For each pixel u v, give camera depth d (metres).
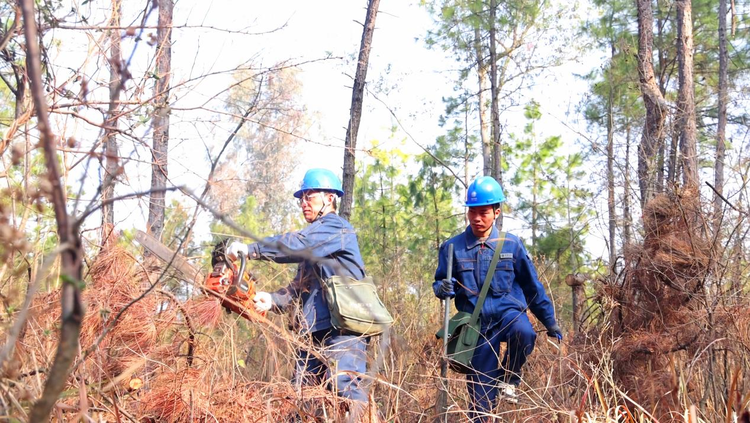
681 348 4.99
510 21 17.14
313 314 4.65
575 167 19.12
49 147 1.47
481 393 5.04
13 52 3.68
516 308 5.27
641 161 7.85
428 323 7.06
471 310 5.34
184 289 4.34
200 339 4.08
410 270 9.34
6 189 2.86
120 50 3.68
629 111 15.52
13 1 3.41
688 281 5.21
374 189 18.45
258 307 4.35
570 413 4.18
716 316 4.88
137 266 4.12
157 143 4.57
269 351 4.24
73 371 3.17
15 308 3.11
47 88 3.63
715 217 5.54
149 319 3.85
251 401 3.81
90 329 3.65
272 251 4.48
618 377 5.07
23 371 3.14
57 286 3.62
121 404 3.44
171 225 4.43
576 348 5.39
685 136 11.00
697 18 19.55
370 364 4.81
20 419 2.49
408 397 4.79
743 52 20.00
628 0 18.56
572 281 6.39
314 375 4.27
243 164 4.64
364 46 8.38
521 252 5.34
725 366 4.74
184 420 3.59
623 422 4.38
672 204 5.48
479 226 5.37
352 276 4.64
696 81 19.81
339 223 4.75
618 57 17.12
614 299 5.60
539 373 5.64
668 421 4.52
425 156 17.95
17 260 3.34
